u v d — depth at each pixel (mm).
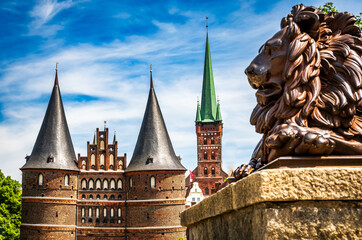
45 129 72625
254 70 2607
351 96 2438
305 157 2268
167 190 72750
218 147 122000
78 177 73875
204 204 3107
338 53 2545
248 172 3051
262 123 2797
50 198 69500
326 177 1965
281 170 1979
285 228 1954
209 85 124250
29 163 70062
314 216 1959
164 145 75688
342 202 1963
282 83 2541
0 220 54219
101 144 76250
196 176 124875
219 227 2785
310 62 2463
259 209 2049
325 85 2512
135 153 76000
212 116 123125
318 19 2506
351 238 1936
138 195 73125
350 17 2604
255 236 2094
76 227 72562
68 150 73188
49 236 68688
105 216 74125
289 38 2518
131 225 73188
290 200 1961
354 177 1956
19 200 57875
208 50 126375
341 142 2355
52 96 74812
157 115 77812
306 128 2334
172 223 72125
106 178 75250
